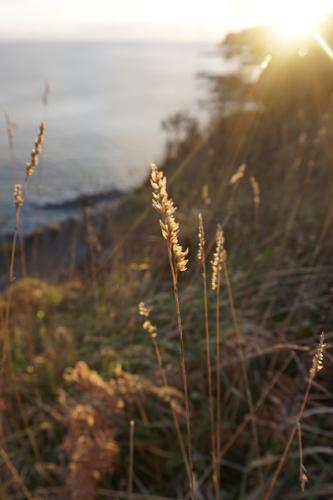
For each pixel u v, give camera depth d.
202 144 5.68
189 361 2.64
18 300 3.34
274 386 2.43
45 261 5.16
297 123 5.11
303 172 4.32
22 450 2.29
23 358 2.76
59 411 2.39
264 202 3.97
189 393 2.46
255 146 5.32
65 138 25.27
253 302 2.91
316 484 2.01
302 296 2.87
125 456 2.24
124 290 3.30
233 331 2.72
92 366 2.74
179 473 2.20
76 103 50.28
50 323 3.11
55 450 2.30
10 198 10.25
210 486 2.12
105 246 4.50
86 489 1.89
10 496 2.09
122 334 2.94
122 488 2.12
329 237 3.38
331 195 3.85
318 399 2.35
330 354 2.46
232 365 2.51
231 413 2.39
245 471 2.08
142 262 3.76
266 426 2.27
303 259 3.16
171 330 2.93
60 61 160.00
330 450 2.03
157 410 2.38
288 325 2.77
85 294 3.54
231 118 6.10
